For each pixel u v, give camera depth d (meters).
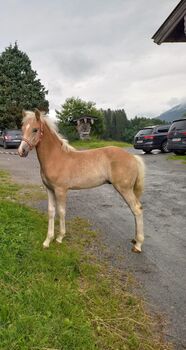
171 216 7.78
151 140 21.50
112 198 9.78
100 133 41.09
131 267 5.20
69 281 4.43
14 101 38.66
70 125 38.56
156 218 7.67
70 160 5.74
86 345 3.20
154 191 10.46
